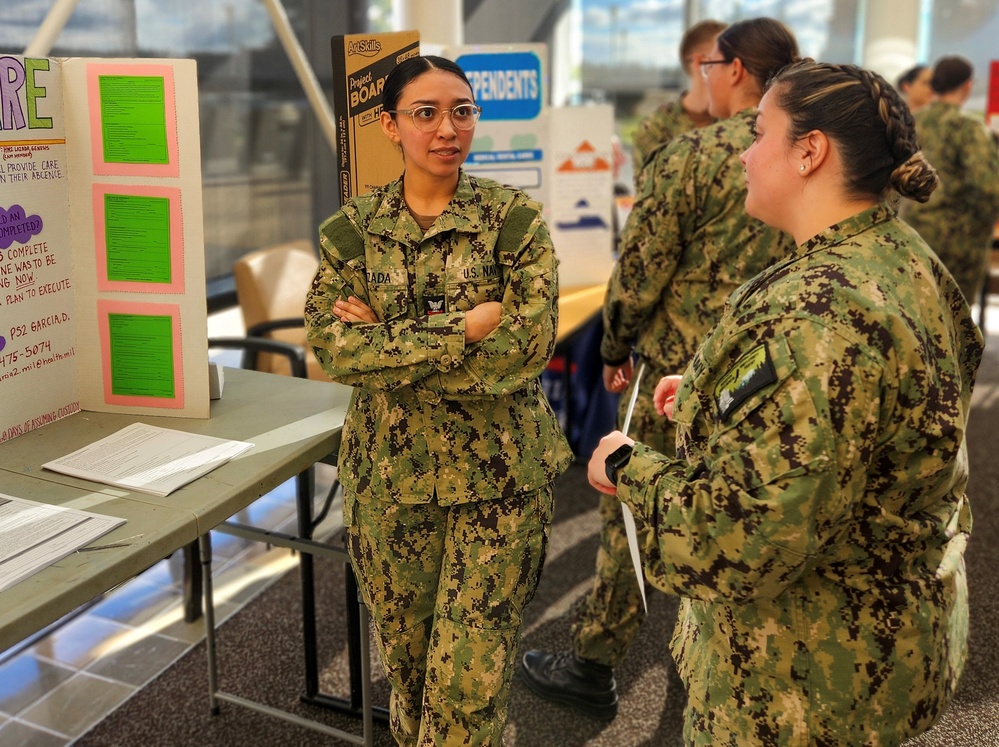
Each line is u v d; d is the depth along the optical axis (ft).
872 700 3.61
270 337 10.94
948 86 14.78
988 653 8.20
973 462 12.67
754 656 3.76
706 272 6.32
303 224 16.57
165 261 5.83
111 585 4.09
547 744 7.07
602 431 12.45
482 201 5.21
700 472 3.61
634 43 22.15
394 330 4.94
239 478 5.05
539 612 8.98
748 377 3.35
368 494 5.29
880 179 3.53
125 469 5.11
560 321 10.02
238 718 7.45
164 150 5.67
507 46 10.64
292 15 15.60
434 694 5.27
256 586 9.59
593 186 11.83
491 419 5.19
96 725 7.33
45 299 5.74
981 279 15.58
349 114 6.70
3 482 4.97
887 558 3.60
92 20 11.92
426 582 5.46
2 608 3.70
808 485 3.21
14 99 5.34
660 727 7.28
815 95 3.53
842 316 3.26
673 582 3.64
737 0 21.76
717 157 6.06
